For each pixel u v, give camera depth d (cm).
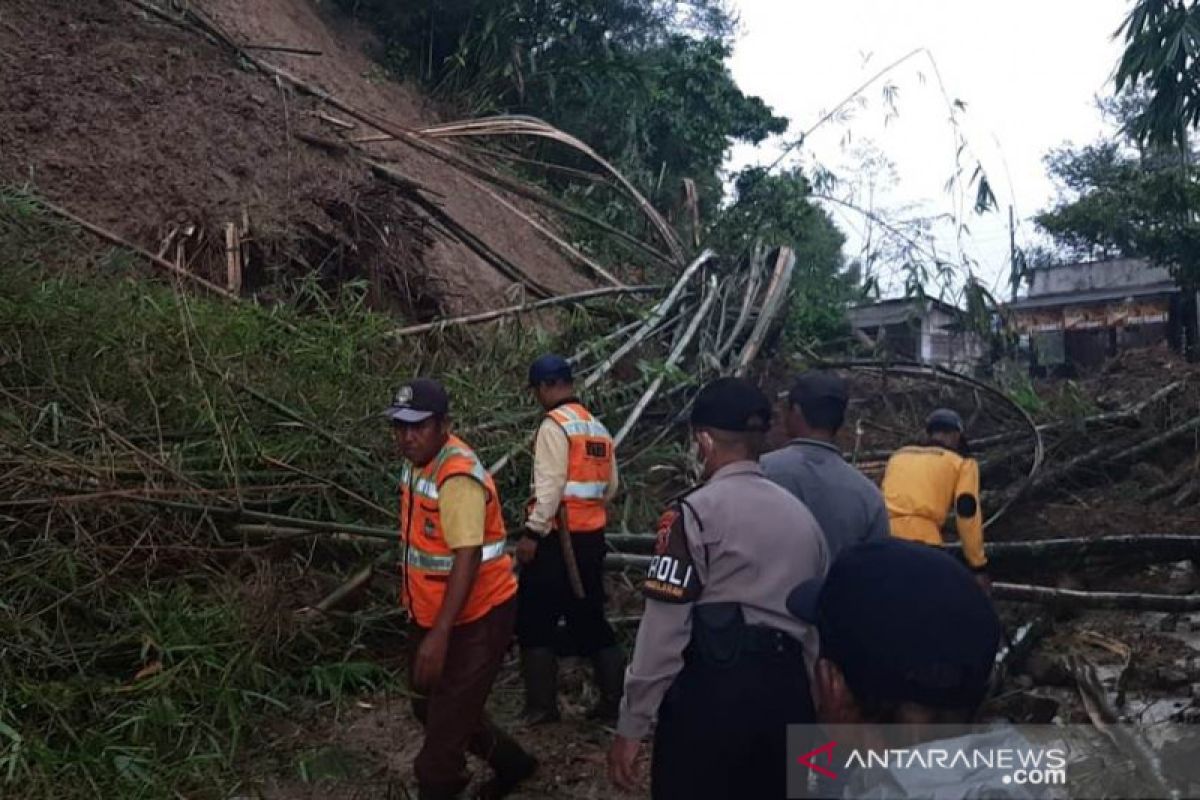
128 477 517
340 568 563
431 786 384
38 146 827
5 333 548
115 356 562
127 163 840
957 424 547
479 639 384
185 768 417
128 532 506
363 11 1548
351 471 575
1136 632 621
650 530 678
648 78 1670
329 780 437
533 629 501
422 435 377
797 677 262
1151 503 856
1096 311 2545
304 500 565
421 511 381
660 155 1748
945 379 1023
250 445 544
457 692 381
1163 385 1047
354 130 1036
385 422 614
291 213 851
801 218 1208
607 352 855
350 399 625
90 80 904
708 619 264
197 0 1173
